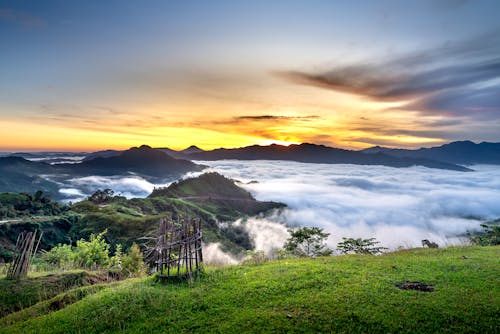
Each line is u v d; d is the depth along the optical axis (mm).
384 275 15609
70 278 19625
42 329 12359
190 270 16734
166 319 12117
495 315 10961
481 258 18844
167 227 17266
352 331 10391
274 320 11203
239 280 15664
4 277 18812
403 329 10391
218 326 11227
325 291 13484
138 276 22828
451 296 12539
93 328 11992
